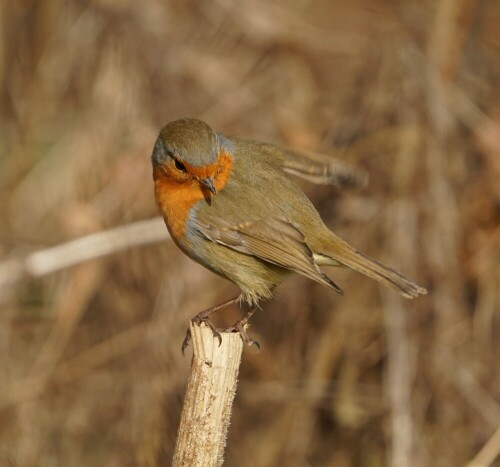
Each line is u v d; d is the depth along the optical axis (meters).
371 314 12.74
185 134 8.66
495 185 12.74
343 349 12.88
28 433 12.73
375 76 13.21
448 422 12.45
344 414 12.91
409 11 13.49
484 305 12.66
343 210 12.73
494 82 13.80
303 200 9.10
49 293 13.12
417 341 12.47
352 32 13.91
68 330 12.82
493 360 12.63
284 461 13.05
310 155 9.85
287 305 13.04
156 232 12.22
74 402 12.77
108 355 12.70
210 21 13.94
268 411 13.16
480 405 12.44
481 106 13.59
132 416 12.56
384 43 13.28
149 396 12.52
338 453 13.04
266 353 13.10
